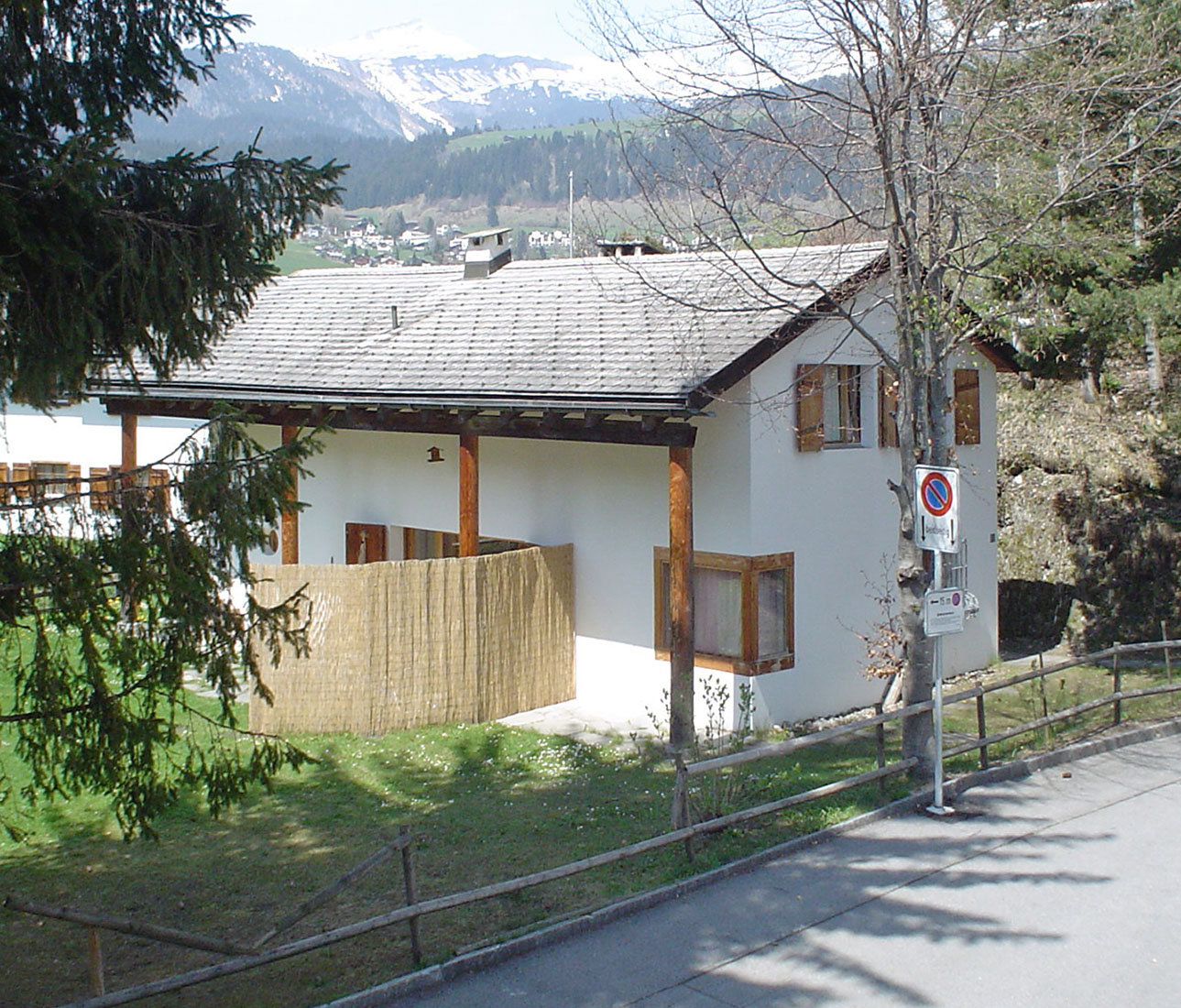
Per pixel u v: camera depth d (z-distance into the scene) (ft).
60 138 26.37
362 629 45.85
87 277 24.97
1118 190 45.29
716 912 27.81
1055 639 65.87
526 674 50.01
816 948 25.59
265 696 27.61
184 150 27.35
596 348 48.83
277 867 32.42
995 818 34.65
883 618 52.70
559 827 35.35
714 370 42.91
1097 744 42.34
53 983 25.41
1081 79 41.16
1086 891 28.71
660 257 58.80
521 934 26.17
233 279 27.84
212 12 28.50
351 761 42.47
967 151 40.22
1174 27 47.32
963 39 39.55
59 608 23.53
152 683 25.34
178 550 24.88
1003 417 76.64
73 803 36.99
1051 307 59.21
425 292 64.28
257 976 25.31
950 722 48.70
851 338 50.96
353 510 60.13
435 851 33.53
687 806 31.45
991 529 60.29
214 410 25.67
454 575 47.47
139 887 31.01
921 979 24.03
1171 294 58.03
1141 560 63.31
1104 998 23.12
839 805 35.40
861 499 52.03
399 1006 23.22
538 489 53.21
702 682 48.21
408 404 49.90
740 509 46.96
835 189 39.50
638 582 49.85
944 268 40.60
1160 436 72.54
